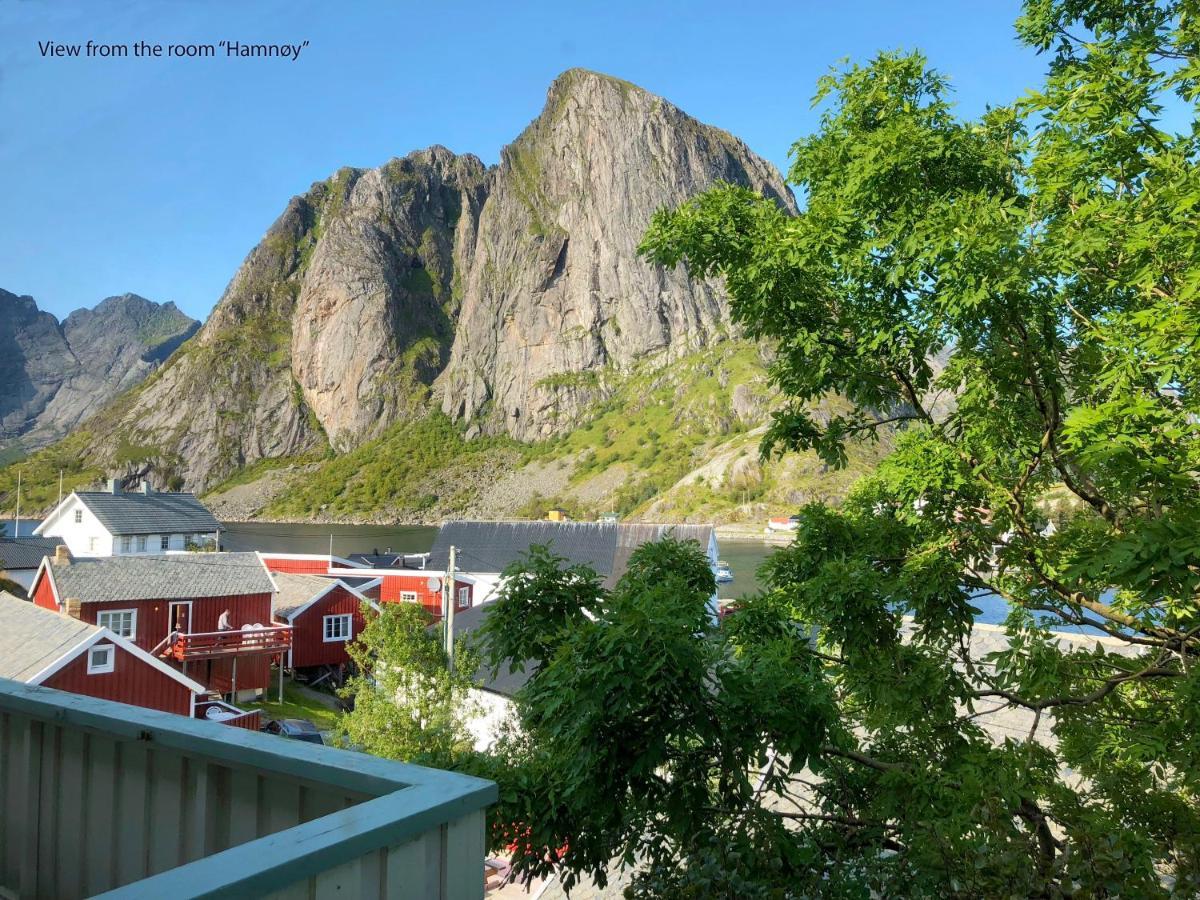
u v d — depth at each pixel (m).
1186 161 5.20
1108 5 6.29
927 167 6.16
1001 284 4.85
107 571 30.44
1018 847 3.75
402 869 1.48
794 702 4.43
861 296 6.29
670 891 4.49
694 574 6.20
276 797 1.91
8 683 2.65
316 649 36.62
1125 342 4.92
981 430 5.74
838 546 6.58
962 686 5.68
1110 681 5.02
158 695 22.41
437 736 15.62
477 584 45.88
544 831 4.35
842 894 4.55
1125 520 5.38
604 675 3.82
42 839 2.47
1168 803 4.88
